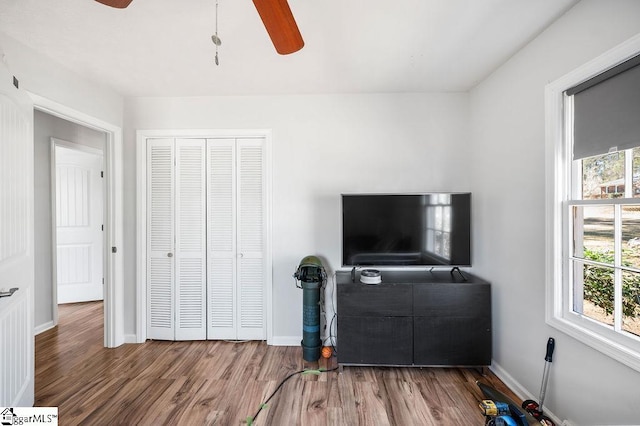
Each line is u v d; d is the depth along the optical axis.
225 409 1.84
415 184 2.70
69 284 3.90
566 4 1.54
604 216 1.49
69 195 3.91
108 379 2.15
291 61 2.13
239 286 2.78
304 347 2.45
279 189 2.73
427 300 2.24
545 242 1.76
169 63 2.15
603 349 1.38
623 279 1.38
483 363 2.21
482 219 2.45
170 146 2.78
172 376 2.20
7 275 1.56
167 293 2.79
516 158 2.02
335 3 1.51
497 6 1.55
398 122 2.70
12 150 1.62
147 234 2.79
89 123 2.42
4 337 1.53
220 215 2.78
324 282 2.65
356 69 2.26
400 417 1.77
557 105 1.68
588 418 1.47
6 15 1.61
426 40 1.87
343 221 2.50
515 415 1.61
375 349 2.25
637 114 1.29
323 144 2.72
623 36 1.30
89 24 1.70
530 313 1.89
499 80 2.22
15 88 1.66
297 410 1.83
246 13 1.60
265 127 2.74
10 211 1.60
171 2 1.51
